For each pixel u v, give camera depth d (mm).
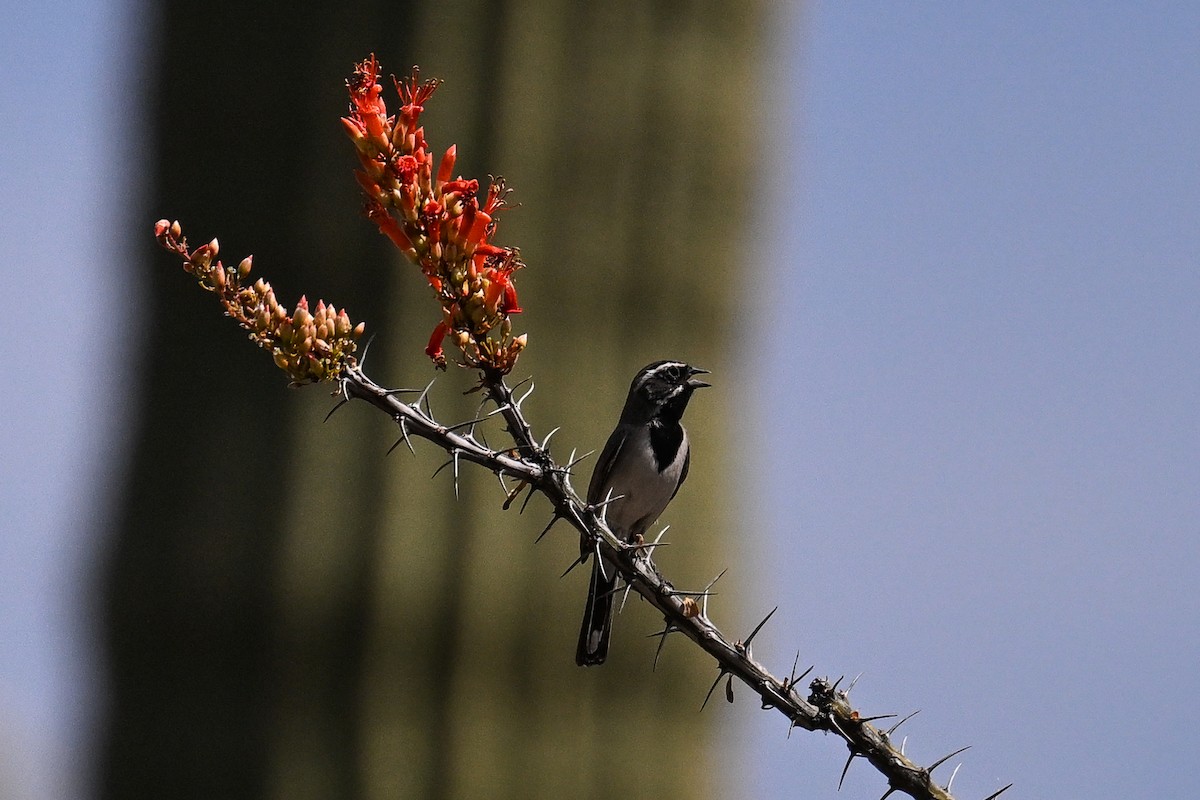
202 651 10797
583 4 11500
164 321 11273
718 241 11820
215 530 10875
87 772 11164
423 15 11266
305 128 11164
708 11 11867
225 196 11242
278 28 11312
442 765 10711
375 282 10977
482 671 10867
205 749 10711
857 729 5910
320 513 10844
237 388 11031
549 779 10906
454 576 10867
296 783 10578
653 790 11109
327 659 10727
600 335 11406
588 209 11391
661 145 11609
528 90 11359
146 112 11758
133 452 11258
